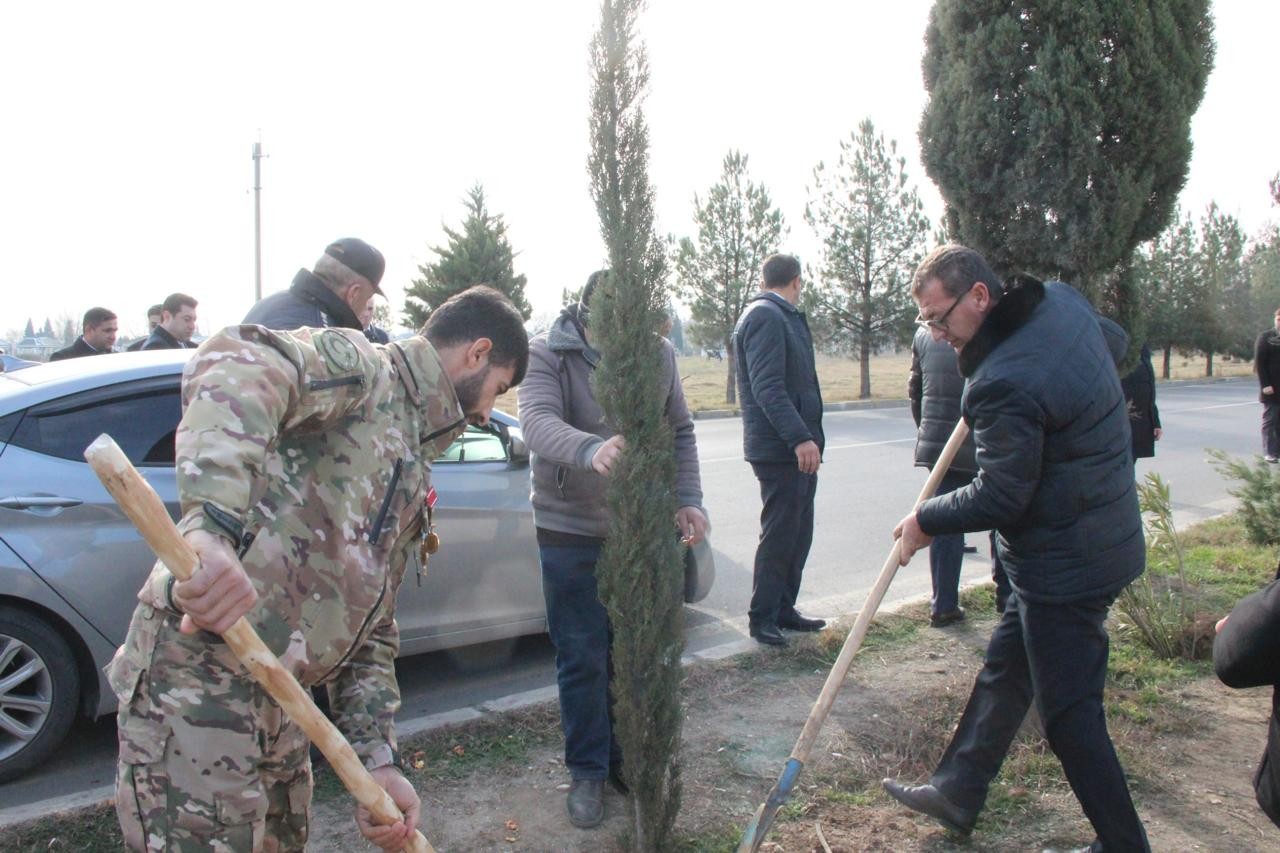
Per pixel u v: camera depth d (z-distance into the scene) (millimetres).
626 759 2629
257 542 1752
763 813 2746
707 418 20906
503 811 3260
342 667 2070
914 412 5648
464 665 4961
